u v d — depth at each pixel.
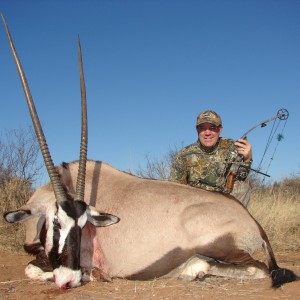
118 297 2.04
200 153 3.02
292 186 6.89
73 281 2.13
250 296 1.98
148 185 2.45
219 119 2.99
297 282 2.19
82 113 2.37
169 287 2.16
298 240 3.42
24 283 2.36
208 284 2.19
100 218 2.23
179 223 2.29
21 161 4.52
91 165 2.58
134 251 2.29
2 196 3.98
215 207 2.33
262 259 2.92
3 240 3.29
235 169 2.78
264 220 3.71
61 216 2.17
